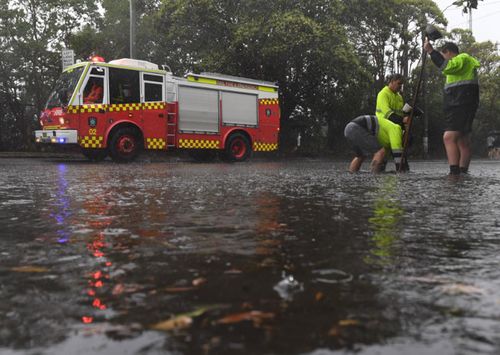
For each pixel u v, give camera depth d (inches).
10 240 77.8
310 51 777.6
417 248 70.5
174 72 893.2
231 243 74.1
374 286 49.3
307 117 933.2
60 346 33.7
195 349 32.7
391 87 303.4
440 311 41.3
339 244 73.5
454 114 266.1
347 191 173.0
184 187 192.4
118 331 36.3
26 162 515.8
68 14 849.5
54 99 505.4
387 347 33.4
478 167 443.2
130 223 96.7
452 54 267.9
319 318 39.1
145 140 534.9
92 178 254.5
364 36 1019.9
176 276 53.4
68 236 81.4
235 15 808.9
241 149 632.4
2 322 38.7
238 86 625.0
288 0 791.1
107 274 54.6
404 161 305.1
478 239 78.8
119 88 515.5
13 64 814.5
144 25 849.5
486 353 32.6
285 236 80.8
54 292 47.4
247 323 37.8
